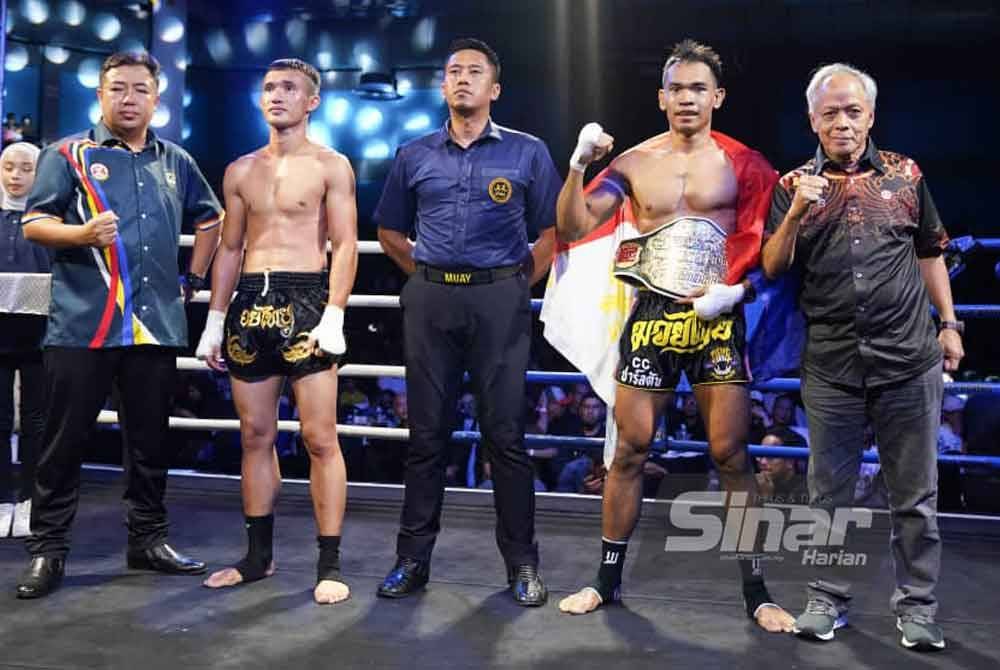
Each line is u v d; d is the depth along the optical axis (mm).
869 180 2410
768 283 2561
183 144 8625
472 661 2215
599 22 7793
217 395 5785
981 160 7875
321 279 2818
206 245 3061
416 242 2777
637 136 8312
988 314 3449
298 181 2779
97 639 2322
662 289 2525
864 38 7496
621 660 2236
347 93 8602
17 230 3217
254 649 2270
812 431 2494
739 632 2438
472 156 2713
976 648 2332
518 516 2736
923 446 2383
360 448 5336
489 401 2713
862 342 2393
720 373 2510
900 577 2424
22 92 7363
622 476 2623
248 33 8289
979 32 7266
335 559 2756
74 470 2783
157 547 2906
